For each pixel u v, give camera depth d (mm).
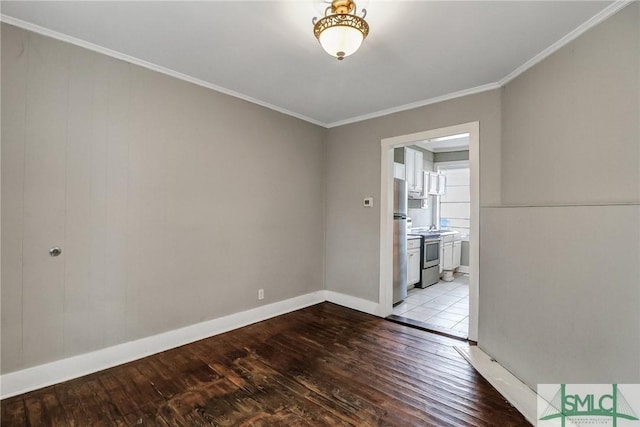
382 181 3746
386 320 3592
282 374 2375
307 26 2043
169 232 2764
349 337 3094
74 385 2182
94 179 2346
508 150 2723
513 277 2338
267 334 3146
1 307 1998
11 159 2010
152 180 2648
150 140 2629
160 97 2682
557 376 1912
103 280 2404
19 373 2062
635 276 1508
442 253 5703
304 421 1847
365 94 3215
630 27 1711
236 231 3285
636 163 1684
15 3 1816
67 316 2246
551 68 2244
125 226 2506
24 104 2047
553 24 1968
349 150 4086
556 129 2191
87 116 2305
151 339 2670
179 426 1796
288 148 3828
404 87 3018
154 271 2678
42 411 1903
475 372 2418
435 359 2633
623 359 1552
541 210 2076
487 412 1933
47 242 2152
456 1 1760
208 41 2238
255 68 2660
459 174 6758
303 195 4043
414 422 1841
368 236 3885
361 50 2334
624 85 1743
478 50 2311
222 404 2000
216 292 3125
